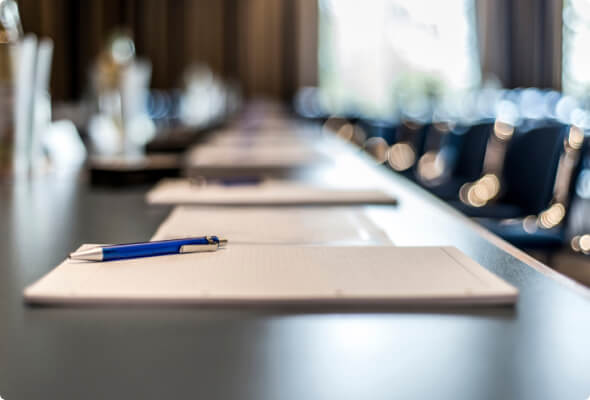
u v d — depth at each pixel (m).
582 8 8.20
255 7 8.45
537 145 2.04
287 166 1.51
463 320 0.44
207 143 2.24
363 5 8.58
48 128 1.69
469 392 0.32
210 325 0.42
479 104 8.62
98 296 0.46
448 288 0.48
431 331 0.41
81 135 2.40
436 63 8.67
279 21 8.48
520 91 8.54
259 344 0.39
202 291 0.47
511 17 8.52
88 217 0.84
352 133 5.39
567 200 1.83
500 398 0.32
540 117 7.67
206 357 0.37
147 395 0.32
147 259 0.56
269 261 0.56
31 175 1.30
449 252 0.60
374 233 0.73
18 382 0.33
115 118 1.41
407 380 0.34
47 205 0.94
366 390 0.33
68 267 0.53
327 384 0.33
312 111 8.55
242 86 8.51
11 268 0.58
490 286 0.48
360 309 0.46
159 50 7.83
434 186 2.76
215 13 8.37
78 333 0.41
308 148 2.06
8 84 1.22
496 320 0.44
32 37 1.22
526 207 2.07
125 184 1.13
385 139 4.29
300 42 8.54
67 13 4.21
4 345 0.39
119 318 0.44
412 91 8.71
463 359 0.37
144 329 0.42
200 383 0.33
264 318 0.44
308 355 0.37
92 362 0.36
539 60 8.47
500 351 0.38
